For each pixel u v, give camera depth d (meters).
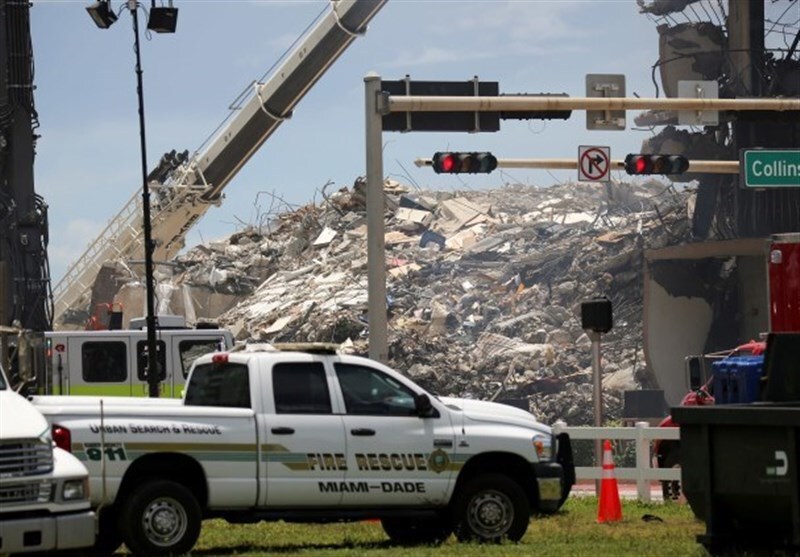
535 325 132.62
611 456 45.84
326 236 167.12
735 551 31.78
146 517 35.28
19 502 30.47
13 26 97.69
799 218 112.50
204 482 36.28
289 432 36.97
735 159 113.38
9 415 31.42
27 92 97.81
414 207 176.38
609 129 67.25
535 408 115.12
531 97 64.75
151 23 75.69
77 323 158.75
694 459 32.31
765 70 114.75
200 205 151.00
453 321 134.75
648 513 48.16
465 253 154.62
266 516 36.97
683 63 115.88
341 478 37.34
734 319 113.88
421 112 64.19
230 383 37.84
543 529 42.53
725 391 48.00
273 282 155.75
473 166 69.19
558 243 151.88
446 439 38.31
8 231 95.88
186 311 147.88
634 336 128.75
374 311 63.12
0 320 85.25
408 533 40.84
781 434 30.58
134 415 35.81
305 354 37.91
